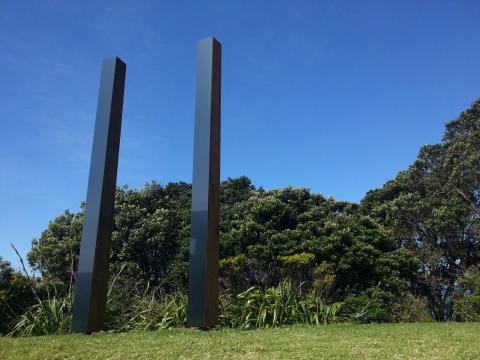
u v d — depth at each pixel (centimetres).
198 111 789
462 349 559
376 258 1967
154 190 2588
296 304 927
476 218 2319
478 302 1524
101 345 596
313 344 594
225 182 2898
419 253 2373
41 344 606
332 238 1922
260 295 916
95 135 839
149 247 2319
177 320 851
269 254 1914
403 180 2731
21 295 1029
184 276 2028
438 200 2461
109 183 820
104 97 858
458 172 2372
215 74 812
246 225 2067
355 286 1839
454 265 2380
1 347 587
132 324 873
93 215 791
